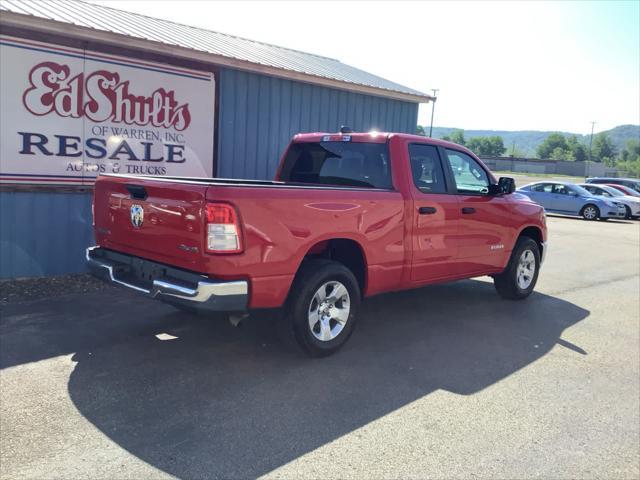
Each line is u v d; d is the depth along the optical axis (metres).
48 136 7.37
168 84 8.41
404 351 5.30
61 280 7.41
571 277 9.55
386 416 3.96
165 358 4.84
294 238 4.54
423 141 5.96
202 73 8.77
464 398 4.32
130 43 7.62
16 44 6.97
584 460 3.51
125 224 4.91
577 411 4.20
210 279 4.21
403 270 5.62
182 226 4.34
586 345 5.76
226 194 4.17
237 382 4.41
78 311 6.09
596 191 25.11
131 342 5.20
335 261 5.09
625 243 14.75
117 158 8.03
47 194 7.47
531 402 4.31
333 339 5.00
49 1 8.77
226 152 9.40
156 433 3.58
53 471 3.12
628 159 191.38
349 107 11.27
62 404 3.91
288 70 9.47
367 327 6.01
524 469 3.38
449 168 6.20
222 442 3.51
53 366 4.57
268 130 9.94
